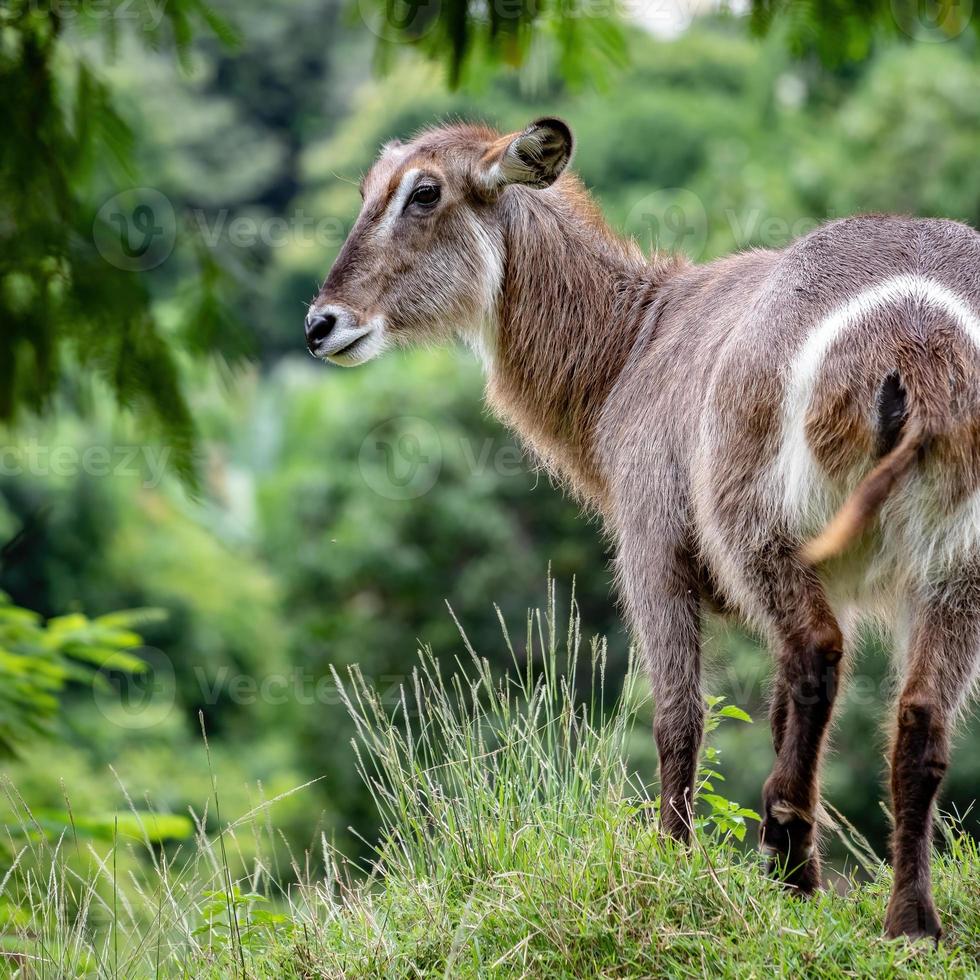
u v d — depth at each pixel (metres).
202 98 61.19
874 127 32.72
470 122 12.69
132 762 29.84
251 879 11.13
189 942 8.87
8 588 34.75
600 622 29.42
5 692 13.35
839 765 22.92
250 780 30.86
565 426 11.78
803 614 8.73
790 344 8.73
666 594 10.09
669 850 8.68
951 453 8.22
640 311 11.39
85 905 9.02
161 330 11.10
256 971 8.46
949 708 8.24
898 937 7.83
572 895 8.24
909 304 8.44
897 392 8.29
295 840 27.83
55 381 11.02
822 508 8.60
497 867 8.94
